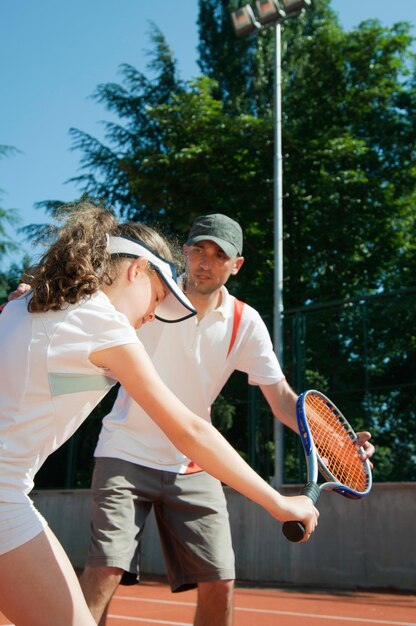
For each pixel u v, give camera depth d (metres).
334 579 8.73
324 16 23.92
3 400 1.67
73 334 1.70
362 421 9.08
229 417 10.29
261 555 9.42
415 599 7.22
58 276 1.73
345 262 17.20
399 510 8.48
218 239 2.98
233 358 3.07
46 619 1.62
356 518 8.77
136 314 1.93
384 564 8.43
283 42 22.91
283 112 18.70
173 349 2.92
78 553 11.31
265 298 16.72
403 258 17.92
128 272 1.90
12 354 1.68
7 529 1.62
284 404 3.12
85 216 1.89
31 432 1.68
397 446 8.79
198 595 2.81
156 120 17.84
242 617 5.87
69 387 1.71
